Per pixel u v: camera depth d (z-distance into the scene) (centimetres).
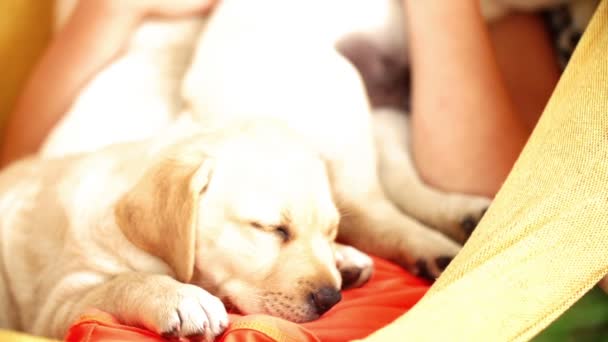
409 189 112
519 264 83
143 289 88
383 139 116
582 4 124
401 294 96
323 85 109
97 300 90
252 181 93
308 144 102
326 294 91
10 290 99
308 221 93
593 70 90
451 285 83
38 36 137
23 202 101
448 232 109
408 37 115
